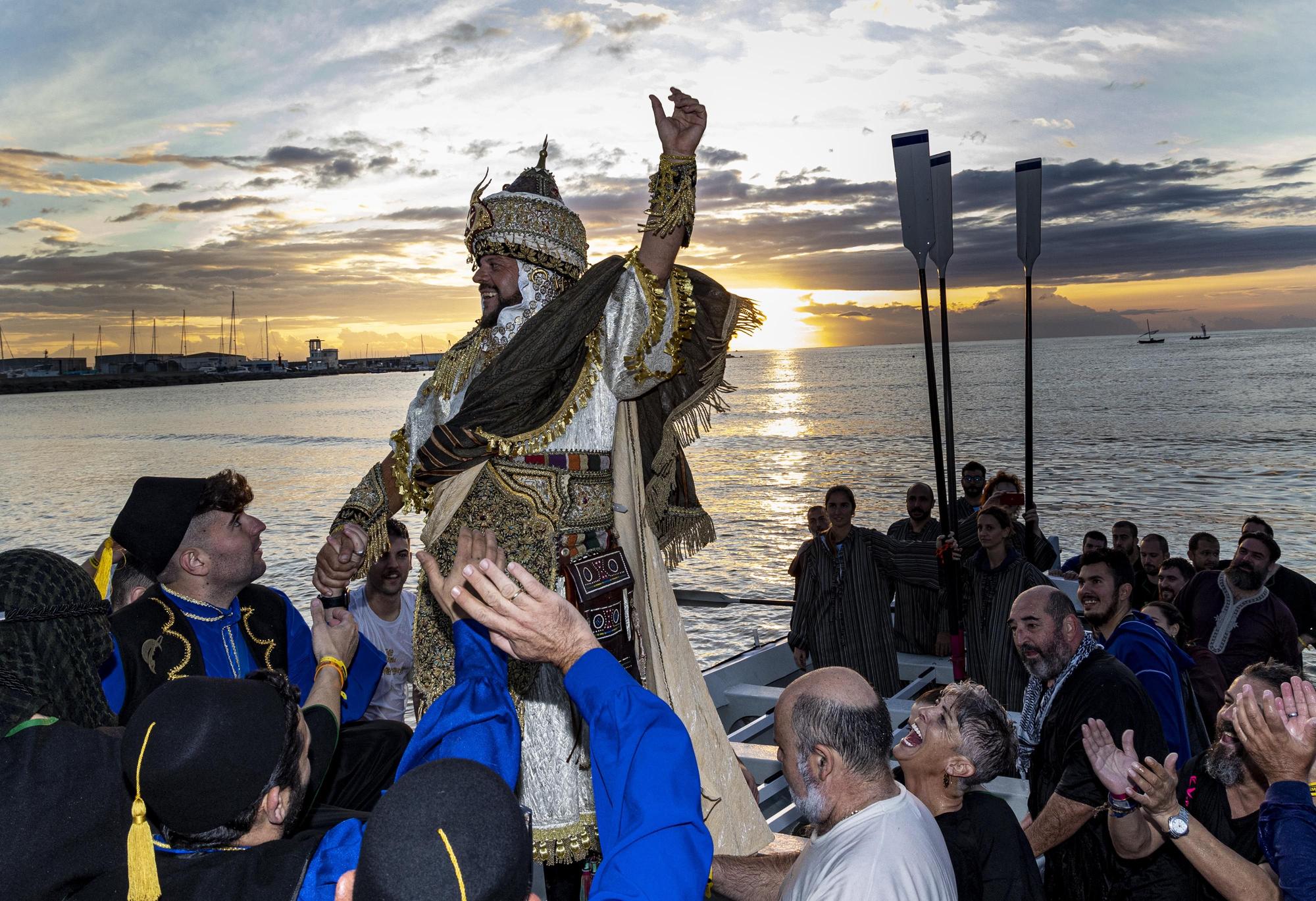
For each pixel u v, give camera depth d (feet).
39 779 5.41
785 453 175.22
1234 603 23.53
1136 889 10.93
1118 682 11.97
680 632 7.80
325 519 105.50
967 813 9.12
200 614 8.97
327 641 7.80
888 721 7.61
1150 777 9.46
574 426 7.06
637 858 4.70
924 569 23.43
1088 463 145.48
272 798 5.38
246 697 5.38
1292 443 161.68
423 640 7.13
